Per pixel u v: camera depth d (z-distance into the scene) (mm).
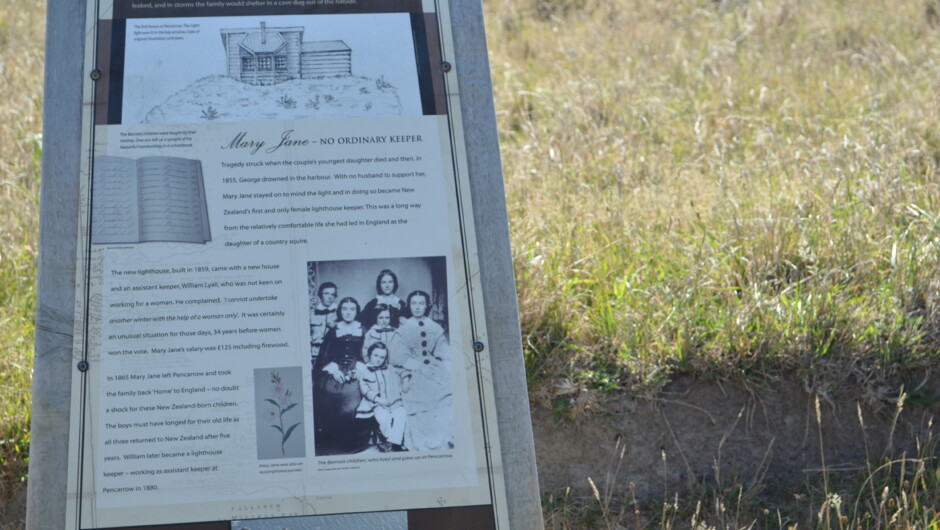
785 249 4152
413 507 2332
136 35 2461
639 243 4359
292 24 2504
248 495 2305
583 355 3639
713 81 6598
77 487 2279
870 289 3977
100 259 2354
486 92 2525
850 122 5730
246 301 2367
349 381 2361
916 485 3328
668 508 3314
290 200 2416
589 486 3422
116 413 2307
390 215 2436
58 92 2420
